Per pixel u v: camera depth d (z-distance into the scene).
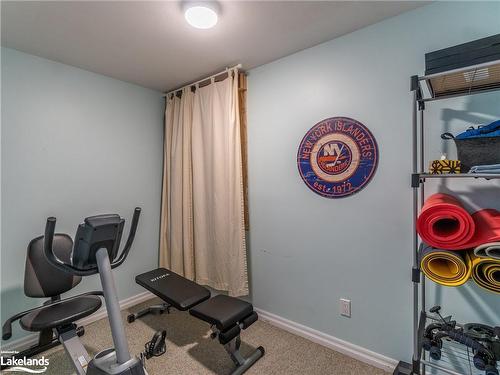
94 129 2.34
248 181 2.32
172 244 2.68
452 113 1.42
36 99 2.02
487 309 1.37
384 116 1.64
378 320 1.70
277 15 1.55
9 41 1.81
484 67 1.05
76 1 1.41
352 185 1.76
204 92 2.46
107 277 1.19
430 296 1.51
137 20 1.58
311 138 1.93
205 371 1.68
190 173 2.59
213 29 1.69
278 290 2.16
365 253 1.73
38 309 1.69
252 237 2.31
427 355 1.54
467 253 1.14
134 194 2.64
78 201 2.25
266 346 1.90
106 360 1.26
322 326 1.93
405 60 1.56
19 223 1.94
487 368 1.10
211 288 2.62
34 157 2.01
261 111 2.22
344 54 1.78
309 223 1.97
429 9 1.48
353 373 1.64
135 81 2.55
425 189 1.51
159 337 1.84
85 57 2.05
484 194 1.36
